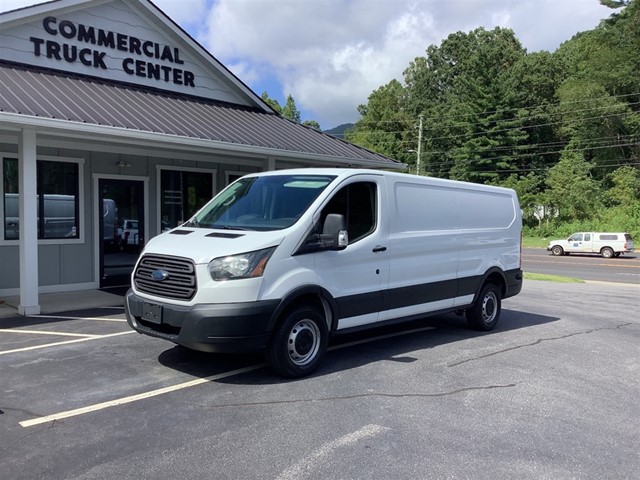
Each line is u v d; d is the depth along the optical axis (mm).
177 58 12414
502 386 5387
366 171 6211
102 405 4605
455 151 56281
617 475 3582
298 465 3600
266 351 5254
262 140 10938
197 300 4949
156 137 8914
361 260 5938
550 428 4355
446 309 7316
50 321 7988
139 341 6770
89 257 11312
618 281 19281
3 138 9641
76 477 3385
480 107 52906
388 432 4172
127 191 12000
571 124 50719
